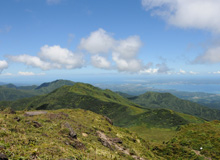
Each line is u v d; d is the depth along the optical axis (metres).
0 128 15.95
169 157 40.25
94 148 21.84
